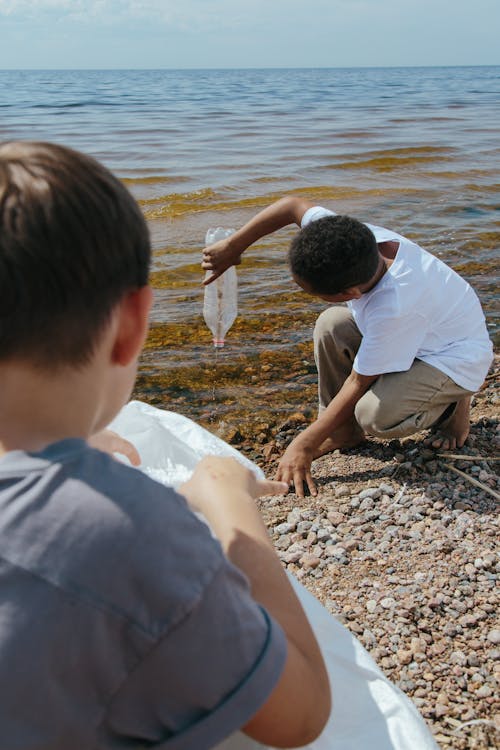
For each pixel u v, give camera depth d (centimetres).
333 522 318
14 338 84
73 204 83
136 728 88
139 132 2039
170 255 739
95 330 88
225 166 1345
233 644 87
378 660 235
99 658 84
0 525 84
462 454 367
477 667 231
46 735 85
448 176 1230
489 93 5119
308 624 108
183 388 466
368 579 277
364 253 307
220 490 122
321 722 102
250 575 109
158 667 85
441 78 10569
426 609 257
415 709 152
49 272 82
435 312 337
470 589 267
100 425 100
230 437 414
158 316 575
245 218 912
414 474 353
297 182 1170
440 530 306
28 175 84
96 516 84
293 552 297
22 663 82
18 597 83
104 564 83
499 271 699
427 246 783
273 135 1947
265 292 634
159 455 197
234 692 87
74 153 90
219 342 387
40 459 88
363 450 385
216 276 372
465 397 357
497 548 292
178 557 85
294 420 430
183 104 3653
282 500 340
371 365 333
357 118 2617
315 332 380
